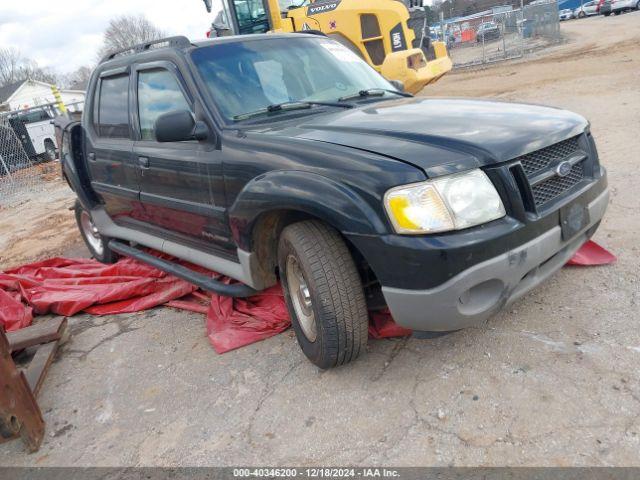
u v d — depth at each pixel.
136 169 4.30
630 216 4.48
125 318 4.54
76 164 5.36
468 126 2.89
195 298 4.55
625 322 3.09
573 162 2.94
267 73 3.86
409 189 2.50
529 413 2.57
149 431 3.02
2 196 13.55
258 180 3.05
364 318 2.96
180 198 3.89
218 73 3.71
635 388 2.59
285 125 3.38
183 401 3.22
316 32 4.67
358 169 2.64
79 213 6.05
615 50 17.22
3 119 17.72
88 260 6.07
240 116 3.53
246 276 3.45
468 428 2.56
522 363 2.91
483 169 2.61
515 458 2.35
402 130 2.90
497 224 2.58
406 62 10.72
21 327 4.52
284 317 3.75
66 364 3.96
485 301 2.65
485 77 17.02
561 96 10.88
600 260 3.76
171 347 3.88
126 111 4.44
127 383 3.54
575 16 46.66
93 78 5.07
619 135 7.06
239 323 3.85
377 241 2.57
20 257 7.44
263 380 3.25
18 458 3.03
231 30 12.30
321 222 2.97
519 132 2.81
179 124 3.33
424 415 2.70
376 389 2.96
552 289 3.57
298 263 3.00
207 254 3.98
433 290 2.52
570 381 2.72
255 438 2.79
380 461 2.48
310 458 2.58
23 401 3.04
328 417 2.83
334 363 3.06
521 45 22.41
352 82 4.18
